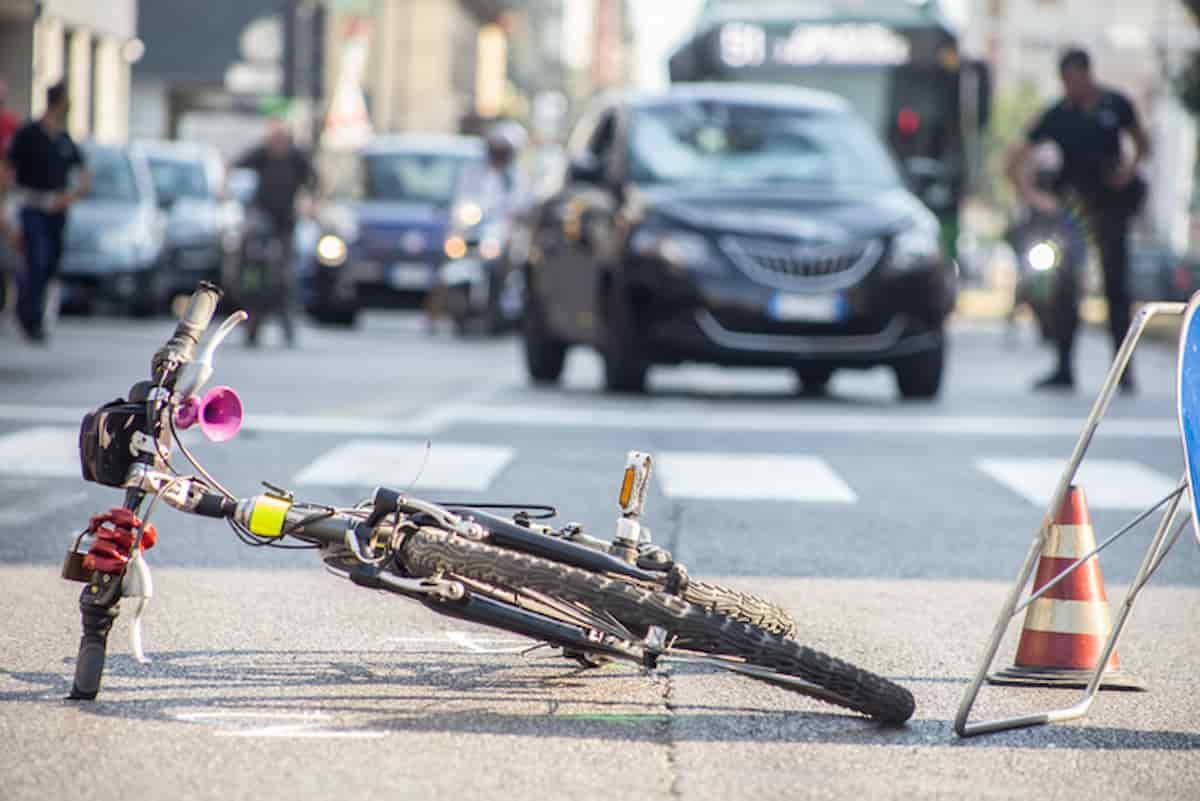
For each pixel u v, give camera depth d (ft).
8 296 228.84
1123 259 166.91
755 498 95.50
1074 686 55.47
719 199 151.02
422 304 256.52
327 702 50.49
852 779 44.29
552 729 48.11
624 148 157.69
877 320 148.36
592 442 117.60
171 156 283.38
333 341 226.99
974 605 68.80
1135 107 166.71
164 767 43.80
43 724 47.42
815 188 156.04
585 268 155.53
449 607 47.67
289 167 212.84
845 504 94.17
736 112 162.40
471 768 44.21
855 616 66.18
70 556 49.98
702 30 248.52
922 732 49.26
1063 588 56.39
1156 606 70.13
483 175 257.55
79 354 176.86
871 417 139.44
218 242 273.95
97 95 415.85
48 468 98.27
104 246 249.34
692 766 44.96
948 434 128.36
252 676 53.47
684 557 77.41
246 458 104.37
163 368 49.42
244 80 501.15
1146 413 146.00
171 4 501.56
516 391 155.53
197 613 63.10
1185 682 56.65
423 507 47.73
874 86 246.27
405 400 143.64
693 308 146.72
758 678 48.37
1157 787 44.29
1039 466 111.14
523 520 50.06
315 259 259.80
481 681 53.47
